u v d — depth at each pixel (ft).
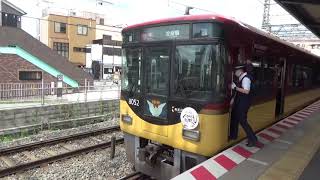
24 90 57.88
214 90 20.59
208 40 20.58
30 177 27.96
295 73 40.86
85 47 190.90
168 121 22.89
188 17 21.53
